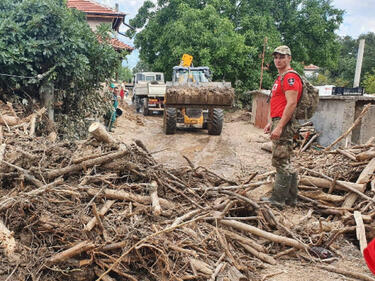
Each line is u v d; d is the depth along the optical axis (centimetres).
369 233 342
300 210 412
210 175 471
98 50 743
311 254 320
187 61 1334
